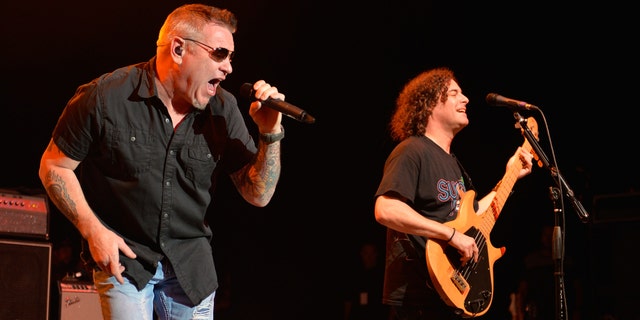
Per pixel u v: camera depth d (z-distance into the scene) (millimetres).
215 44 2291
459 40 7172
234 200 7766
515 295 5816
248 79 7109
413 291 3012
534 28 7027
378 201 3025
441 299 3018
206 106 2418
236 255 7703
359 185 7594
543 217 7199
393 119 3451
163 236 2330
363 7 7082
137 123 2283
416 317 3008
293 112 2297
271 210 7820
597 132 6984
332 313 7707
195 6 2348
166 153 2316
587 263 5805
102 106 2236
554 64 7047
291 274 7812
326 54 7215
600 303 5559
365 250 6699
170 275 2383
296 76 7234
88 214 2213
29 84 6484
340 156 7574
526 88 7137
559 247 3195
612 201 5609
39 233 3609
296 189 7734
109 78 2287
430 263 2953
